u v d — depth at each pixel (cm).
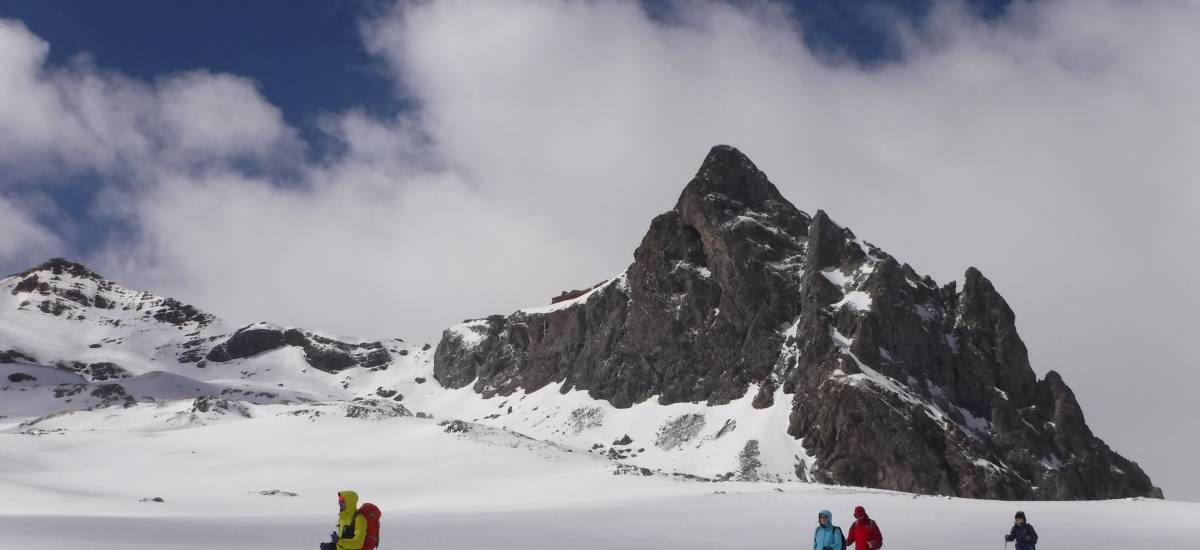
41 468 14375
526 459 14800
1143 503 9119
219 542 5431
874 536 3266
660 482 12375
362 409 18825
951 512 7950
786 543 5894
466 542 5769
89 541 5131
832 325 16225
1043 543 5816
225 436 17300
